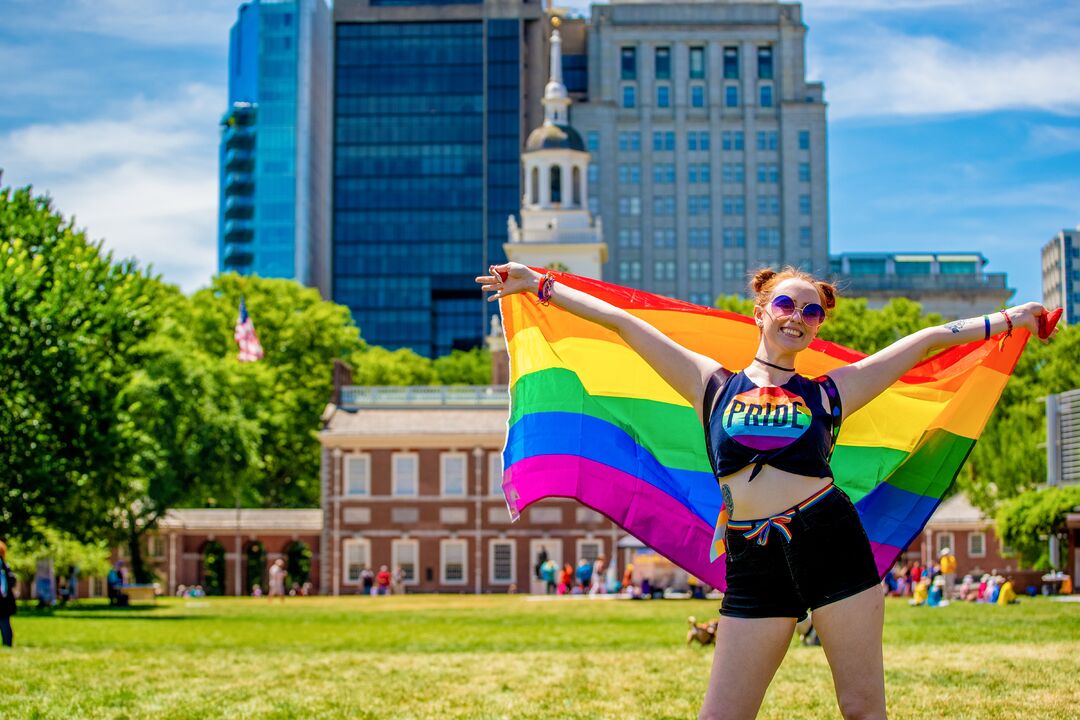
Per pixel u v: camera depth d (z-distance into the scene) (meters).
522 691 16.81
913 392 10.05
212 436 71.62
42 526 47.81
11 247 46.59
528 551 82.31
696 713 14.34
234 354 102.81
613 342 10.12
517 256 103.12
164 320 73.81
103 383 45.81
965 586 54.72
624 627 34.62
